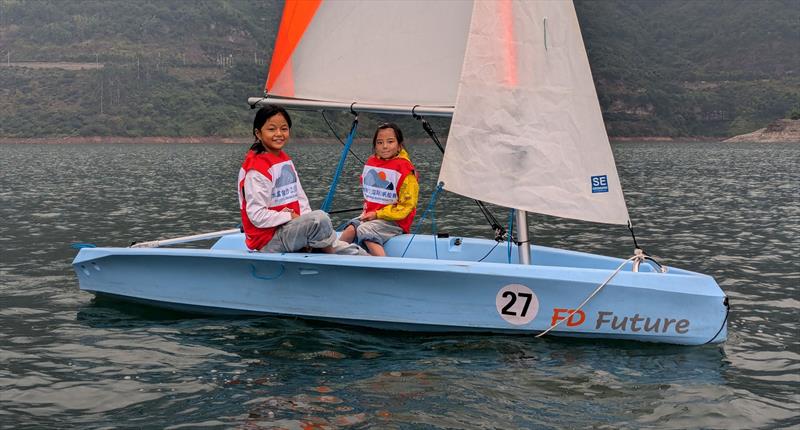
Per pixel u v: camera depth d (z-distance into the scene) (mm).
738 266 7930
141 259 5086
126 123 152625
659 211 14289
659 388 3826
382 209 5414
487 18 4438
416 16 4992
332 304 4734
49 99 163250
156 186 20953
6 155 60344
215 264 4891
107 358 4262
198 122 157500
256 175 4785
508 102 4473
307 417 3383
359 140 94375
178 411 3482
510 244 5430
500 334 4609
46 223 11469
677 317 4379
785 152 73562
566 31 4414
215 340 4523
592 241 10008
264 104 5418
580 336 4539
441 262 4527
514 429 3283
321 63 5223
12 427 3332
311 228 4754
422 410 3469
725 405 3633
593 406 3566
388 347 4383
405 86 5086
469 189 4508
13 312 5359
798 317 5594
